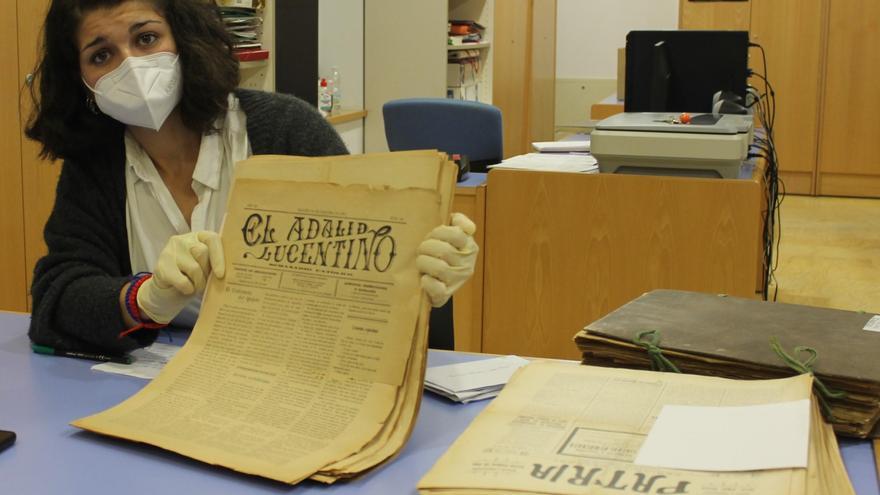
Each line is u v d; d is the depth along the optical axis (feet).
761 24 21.56
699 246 7.74
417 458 2.94
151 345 4.28
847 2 21.03
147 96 4.49
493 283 8.38
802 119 21.84
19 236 10.49
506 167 8.36
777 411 2.74
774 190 10.95
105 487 2.72
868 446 3.03
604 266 8.04
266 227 3.31
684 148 7.59
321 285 3.14
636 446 2.65
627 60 9.94
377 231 3.05
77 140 4.78
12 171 10.35
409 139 10.78
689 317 3.72
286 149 5.04
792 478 2.35
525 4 20.66
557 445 2.70
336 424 2.91
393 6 15.42
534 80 21.72
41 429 3.19
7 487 2.73
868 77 21.26
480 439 2.79
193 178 4.91
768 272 11.41
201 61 4.67
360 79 15.70
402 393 2.96
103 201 4.85
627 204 7.88
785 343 3.38
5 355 4.12
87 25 4.41
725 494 2.34
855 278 14.82
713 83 9.77
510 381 3.27
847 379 3.02
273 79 11.37
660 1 24.20
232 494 2.67
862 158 21.67
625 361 3.50
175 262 3.48
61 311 4.11
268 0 11.14
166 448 2.88
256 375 3.17
